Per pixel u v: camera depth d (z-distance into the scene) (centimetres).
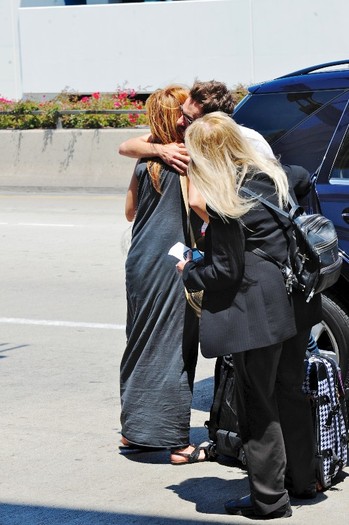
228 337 575
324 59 2838
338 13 2803
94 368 968
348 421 719
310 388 640
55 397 877
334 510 622
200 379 930
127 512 630
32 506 645
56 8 3130
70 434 783
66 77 3147
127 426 724
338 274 591
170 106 688
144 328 712
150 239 702
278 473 603
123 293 1308
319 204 760
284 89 802
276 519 608
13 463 723
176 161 684
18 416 827
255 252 575
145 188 705
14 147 2530
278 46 2881
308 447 627
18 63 3241
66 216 2034
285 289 576
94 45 3100
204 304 586
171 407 710
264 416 597
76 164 2462
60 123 2516
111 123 2469
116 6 3056
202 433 780
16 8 3225
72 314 1197
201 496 655
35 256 1589
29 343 1068
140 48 3041
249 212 570
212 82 662
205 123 576
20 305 1251
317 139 777
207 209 566
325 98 784
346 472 690
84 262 1527
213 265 570
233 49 2928
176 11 2984
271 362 584
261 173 576
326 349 788
